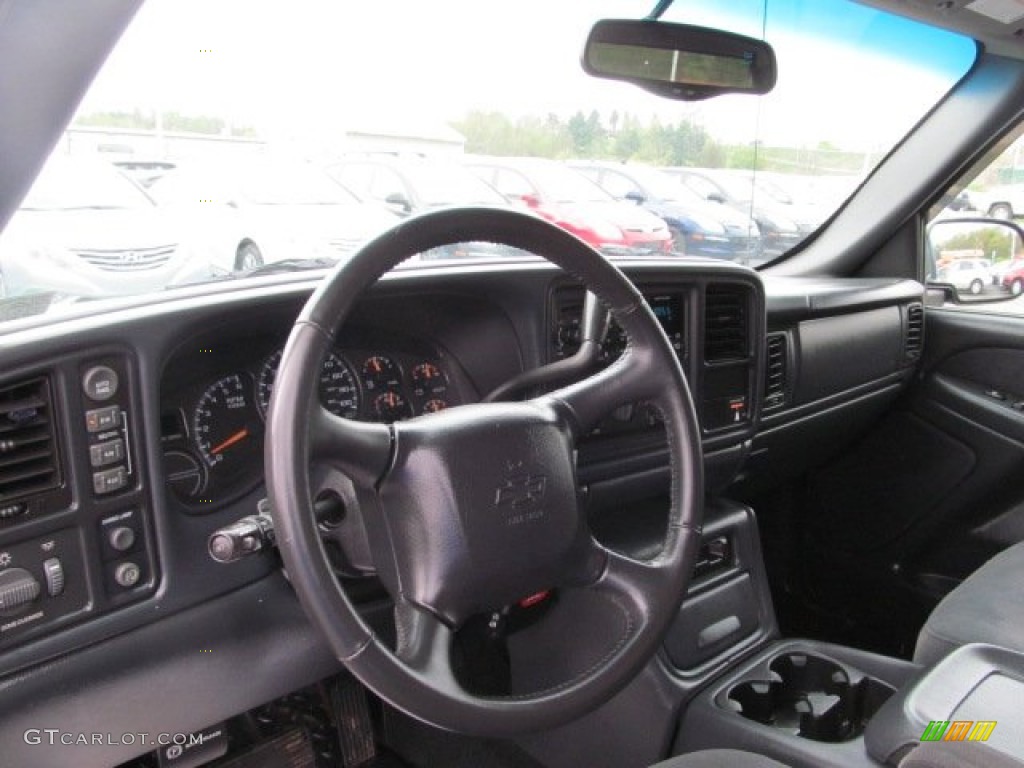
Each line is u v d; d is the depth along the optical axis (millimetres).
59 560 1066
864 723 1647
